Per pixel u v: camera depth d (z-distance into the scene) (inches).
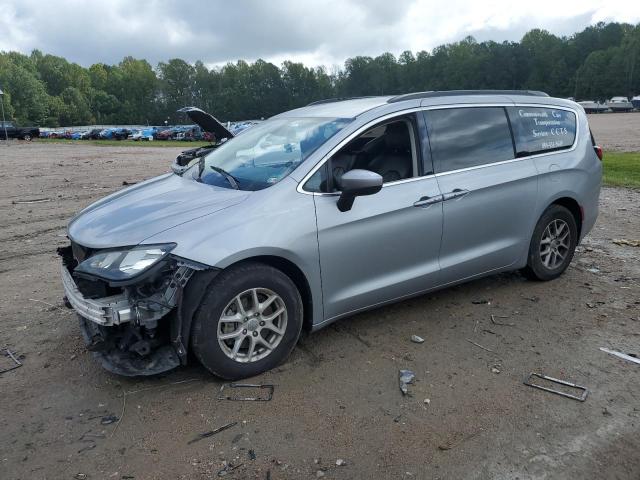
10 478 111.7
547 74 4345.5
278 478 110.7
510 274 225.1
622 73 3998.5
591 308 190.1
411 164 170.7
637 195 410.9
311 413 131.2
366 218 156.2
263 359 146.6
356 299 161.0
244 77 5022.1
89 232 146.7
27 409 135.0
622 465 113.6
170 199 156.5
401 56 4913.9
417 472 111.9
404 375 146.3
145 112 5137.8
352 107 177.8
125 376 149.1
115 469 114.0
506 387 141.4
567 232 212.8
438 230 172.6
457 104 184.2
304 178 151.1
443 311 188.1
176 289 130.9
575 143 213.6
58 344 168.4
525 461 114.7
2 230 328.8
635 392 138.8
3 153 1127.0
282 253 142.7
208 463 115.2
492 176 184.5
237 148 184.4
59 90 5059.1
